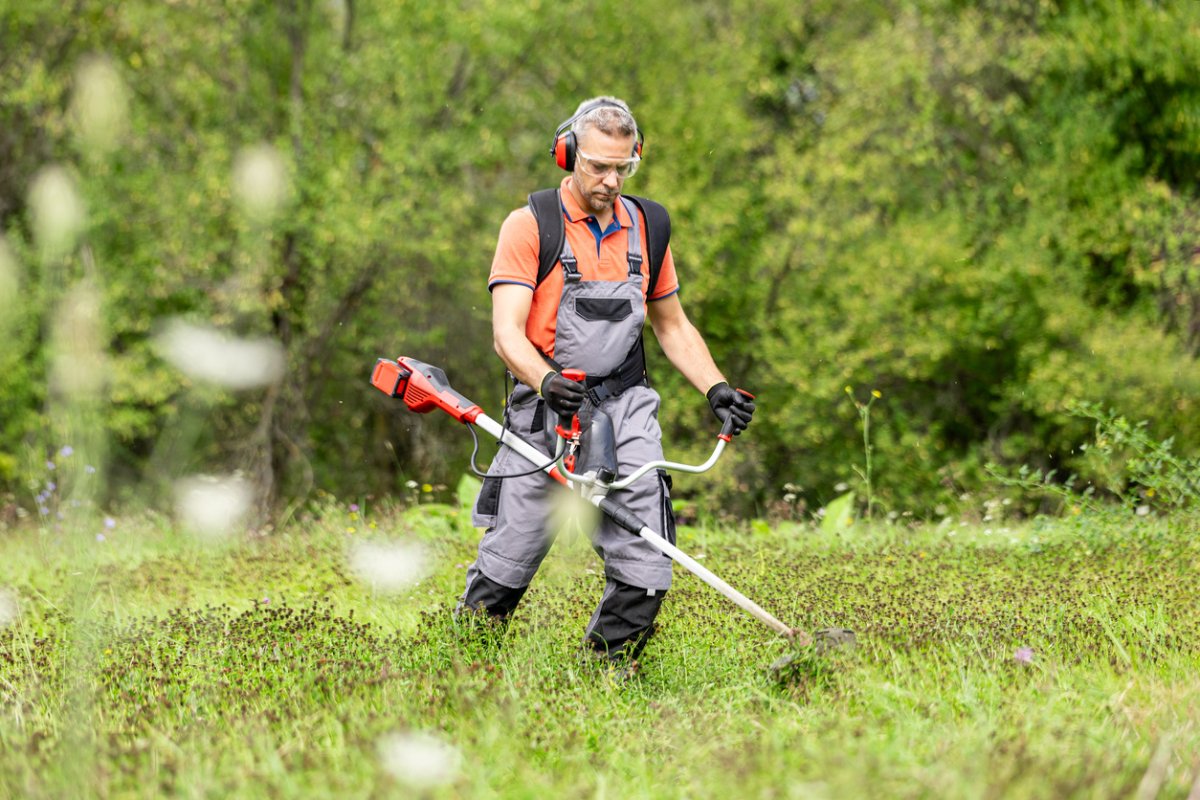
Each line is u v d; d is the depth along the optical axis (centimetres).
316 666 405
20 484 1705
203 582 661
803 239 1833
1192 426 1755
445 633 432
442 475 2112
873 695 357
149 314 1870
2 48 1828
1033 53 1798
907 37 1822
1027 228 1836
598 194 406
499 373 2081
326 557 707
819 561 642
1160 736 313
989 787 258
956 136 2005
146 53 1781
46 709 370
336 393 2169
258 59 1842
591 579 589
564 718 339
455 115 1806
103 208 1639
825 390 1825
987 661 396
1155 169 1844
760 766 278
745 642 445
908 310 1878
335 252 1769
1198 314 1819
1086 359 1820
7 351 1564
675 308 445
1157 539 646
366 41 1830
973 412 2145
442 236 1748
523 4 1747
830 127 1855
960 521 865
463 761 293
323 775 281
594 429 403
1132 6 1780
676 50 1894
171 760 298
